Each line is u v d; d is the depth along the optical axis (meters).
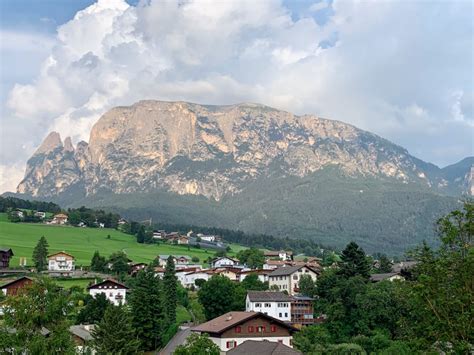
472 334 43.06
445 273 44.69
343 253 144.88
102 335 99.06
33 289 59.94
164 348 114.44
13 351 56.41
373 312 120.31
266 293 151.88
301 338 119.06
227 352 93.81
